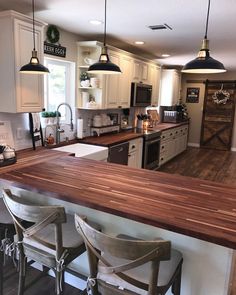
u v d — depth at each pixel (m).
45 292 1.97
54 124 3.53
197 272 1.52
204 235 1.16
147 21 3.00
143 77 5.04
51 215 1.37
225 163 6.35
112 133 4.59
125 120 5.21
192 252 1.51
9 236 1.92
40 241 1.53
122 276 1.24
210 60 1.81
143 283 1.22
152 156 5.07
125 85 4.43
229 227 1.22
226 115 7.86
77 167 2.16
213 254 1.46
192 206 1.45
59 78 3.65
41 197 2.01
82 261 1.95
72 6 2.55
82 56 3.81
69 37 3.58
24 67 2.24
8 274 2.12
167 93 6.67
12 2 2.46
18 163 2.45
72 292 1.98
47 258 1.52
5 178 1.84
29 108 2.71
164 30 3.37
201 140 8.25
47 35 3.19
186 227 1.21
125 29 3.37
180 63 6.33
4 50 2.51
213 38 3.70
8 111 2.62
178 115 6.93
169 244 1.07
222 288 1.47
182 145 7.29
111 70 2.23
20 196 2.12
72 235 1.60
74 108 3.86
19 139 3.04
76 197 1.52
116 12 2.70
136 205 1.44
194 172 5.52
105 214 1.76
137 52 4.99
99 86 3.84
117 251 1.12
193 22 2.98
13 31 2.43
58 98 3.68
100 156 3.37
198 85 8.02
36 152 2.95
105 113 4.61
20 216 1.46
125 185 1.76
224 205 1.48
